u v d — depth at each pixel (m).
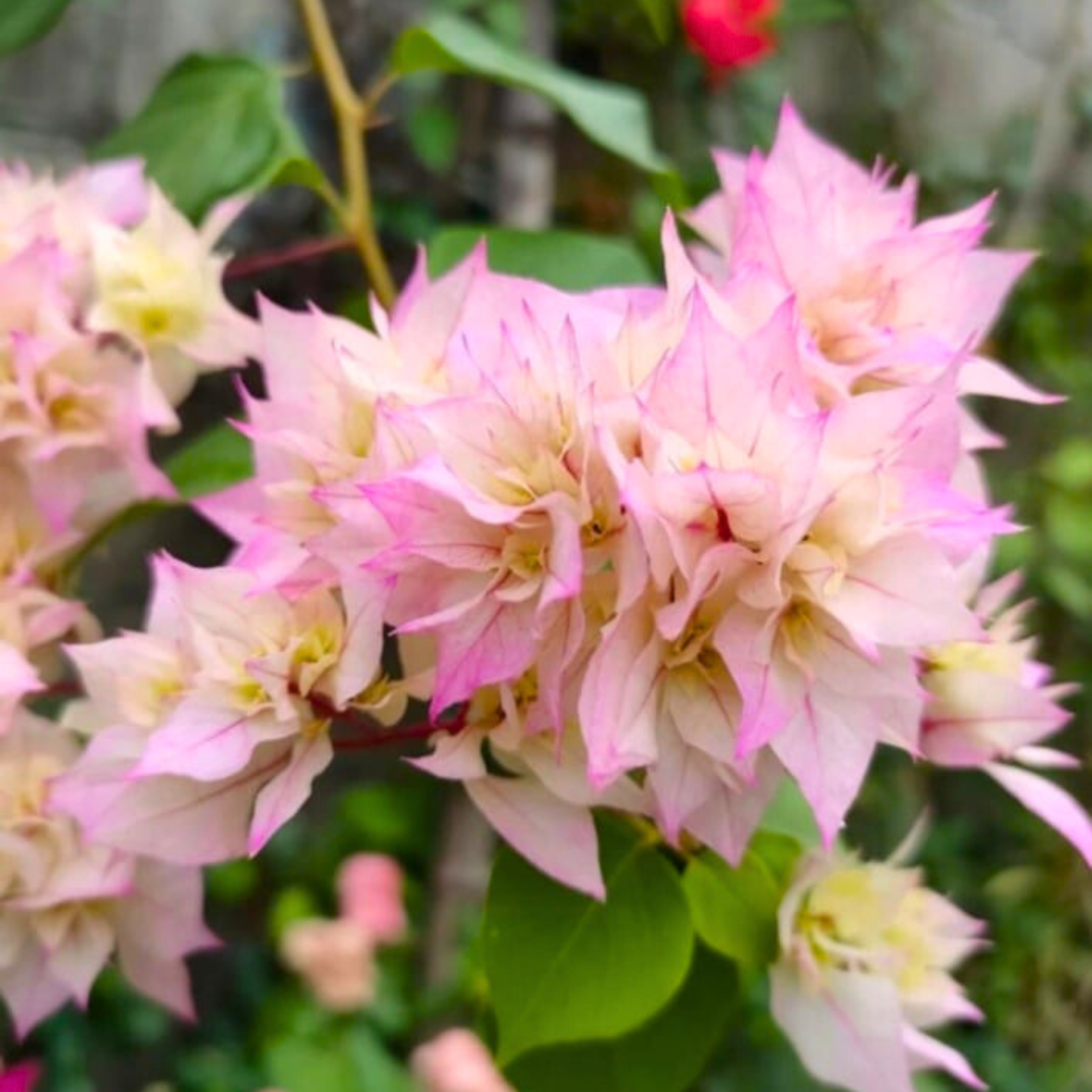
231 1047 1.20
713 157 0.52
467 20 0.95
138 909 0.47
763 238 0.46
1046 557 1.32
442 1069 0.83
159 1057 1.21
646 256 1.12
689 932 0.46
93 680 0.44
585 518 0.40
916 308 0.46
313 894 1.23
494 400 0.41
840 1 1.02
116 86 1.13
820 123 1.38
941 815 1.35
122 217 0.51
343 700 0.42
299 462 0.44
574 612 0.40
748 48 0.92
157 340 0.49
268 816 0.42
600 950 0.45
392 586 0.41
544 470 0.41
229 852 0.44
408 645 0.43
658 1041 0.48
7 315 0.48
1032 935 1.30
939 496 0.41
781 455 0.40
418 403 0.42
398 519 0.40
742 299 0.43
